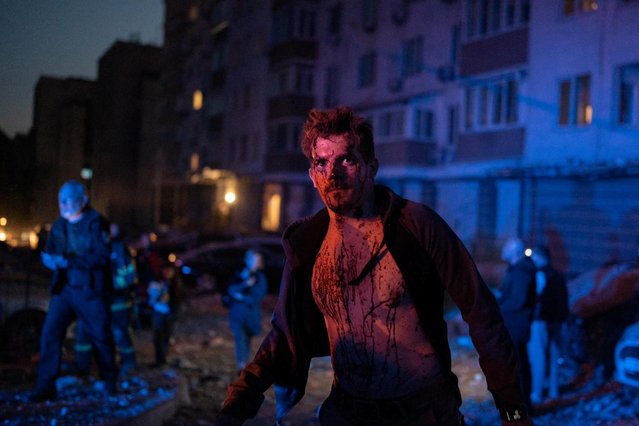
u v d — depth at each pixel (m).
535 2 18.92
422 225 1.90
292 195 35.31
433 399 1.98
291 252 2.06
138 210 55.56
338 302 1.99
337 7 31.75
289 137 33.91
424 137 25.02
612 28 16.81
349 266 1.96
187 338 10.72
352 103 29.89
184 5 50.91
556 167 17.08
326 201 1.92
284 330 2.15
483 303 1.88
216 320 12.89
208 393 6.73
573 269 17.08
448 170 22.73
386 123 26.70
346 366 2.03
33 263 8.69
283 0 33.84
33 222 8.53
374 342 1.97
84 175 58.69
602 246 16.48
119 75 55.69
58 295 5.19
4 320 7.08
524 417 1.89
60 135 58.31
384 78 27.67
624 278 7.62
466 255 1.90
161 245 18.69
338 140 1.89
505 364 1.89
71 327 8.58
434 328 1.95
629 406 6.07
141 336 10.36
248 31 39.28
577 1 17.83
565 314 6.85
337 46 31.56
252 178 37.84
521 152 19.34
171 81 52.81
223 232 19.08
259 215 37.91
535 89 18.94
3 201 8.24
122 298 6.58
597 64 17.19
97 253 5.20
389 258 1.94
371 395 2.01
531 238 16.97
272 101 35.00
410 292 1.91
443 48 24.38
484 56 20.59
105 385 5.34
